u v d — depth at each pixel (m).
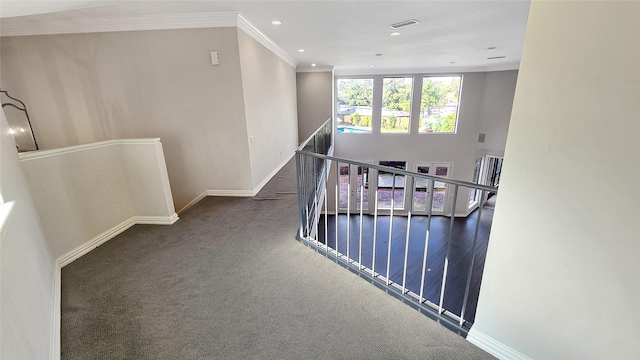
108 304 1.90
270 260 2.40
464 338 1.58
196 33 3.37
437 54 5.71
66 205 2.39
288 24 3.54
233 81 3.54
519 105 1.16
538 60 1.07
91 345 1.58
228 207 3.62
